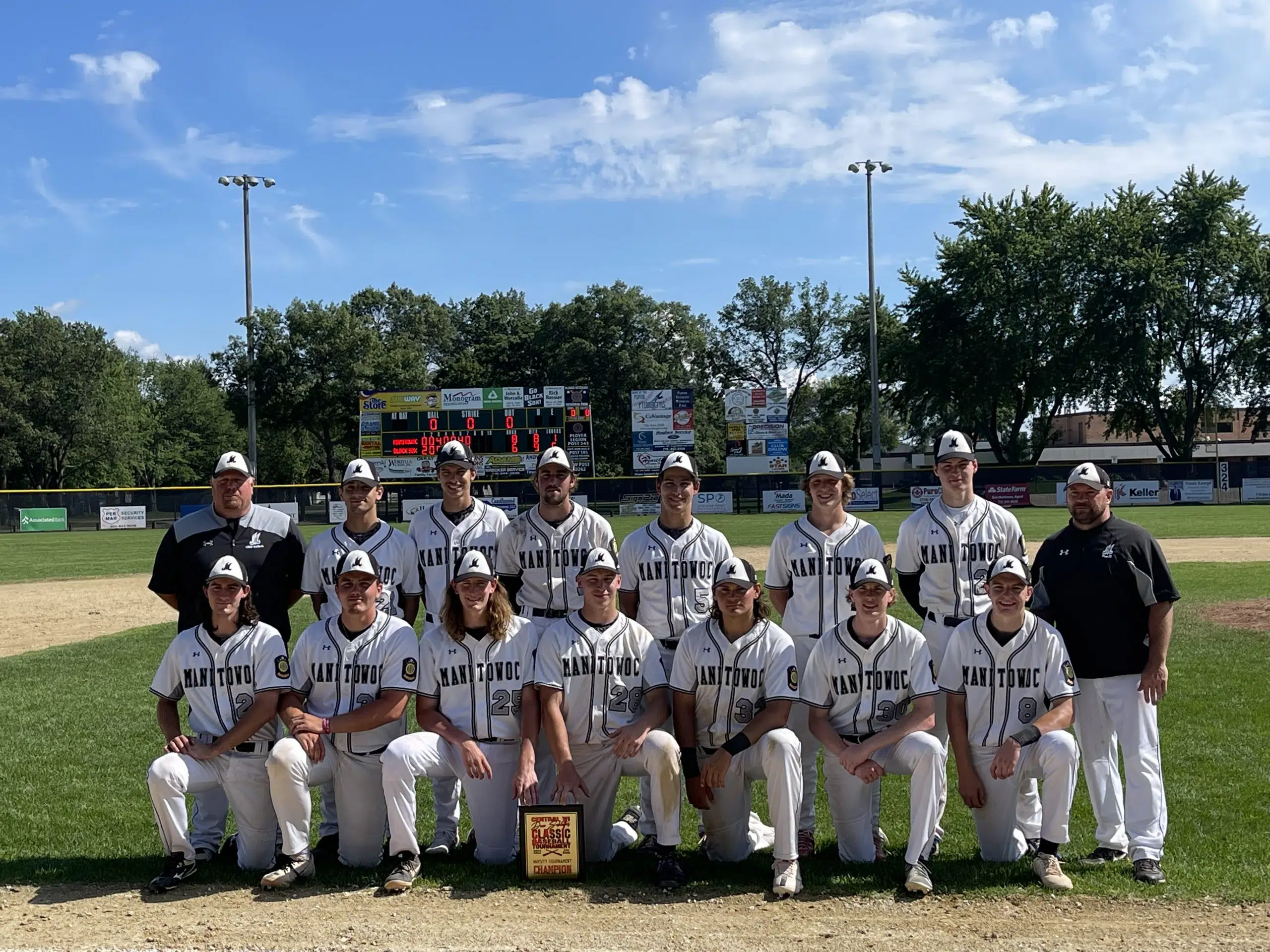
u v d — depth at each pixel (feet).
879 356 185.47
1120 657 17.12
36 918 15.37
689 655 17.56
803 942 14.01
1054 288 155.12
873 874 16.76
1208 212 155.74
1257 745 23.49
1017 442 167.22
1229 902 15.16
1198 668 31.27
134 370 267.59
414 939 14.34
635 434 134.00
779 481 135.85
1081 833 18.97
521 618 18.24
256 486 129.80
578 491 127.44
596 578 17.56
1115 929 14.29
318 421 190.70
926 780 16.06
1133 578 17.03
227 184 137.90
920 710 17.08
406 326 258.78
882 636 17.40
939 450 19.88
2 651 41.75
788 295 241.14
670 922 14.83
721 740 17.62
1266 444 232.32
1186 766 22.11
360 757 17.31
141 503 137.59
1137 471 133.69
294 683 17.78
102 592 62.49
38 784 22.66
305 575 20.58
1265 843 17.67
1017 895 15.62
